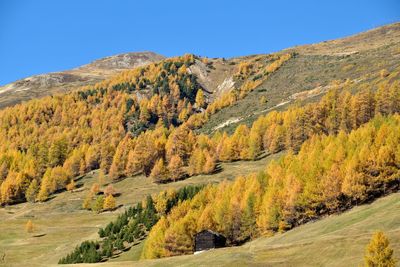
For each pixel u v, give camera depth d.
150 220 131.75
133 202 168.88
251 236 110.19
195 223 112.44
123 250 123.88
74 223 158.88
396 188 99.12
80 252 122.06
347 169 100.12
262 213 108.25
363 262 59.28
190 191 140.62
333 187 99.69
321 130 175.38
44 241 142.88
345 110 170.50
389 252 52.06
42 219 166.62
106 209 167.00
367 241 66.19
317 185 102.56
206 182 173.50
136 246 124.00
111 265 81.06
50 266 81.19
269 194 107.12
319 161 111.88
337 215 98.25
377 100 167.88
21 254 132.00
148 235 126.19
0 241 144.75
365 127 125.69
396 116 135.62
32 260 126.88
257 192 114.38
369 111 168.12
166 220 119.56
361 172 99.50
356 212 92.56
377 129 127.56
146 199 145.62
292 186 106.31
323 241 70.19
